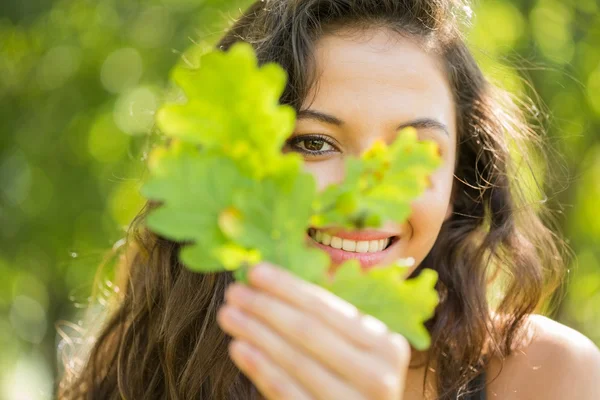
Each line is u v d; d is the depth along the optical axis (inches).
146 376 67.5
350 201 27.0
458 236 69.7
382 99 53.8
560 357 64.4
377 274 27.7
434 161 27.5
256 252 26.8
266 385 26.5
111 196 194.2
